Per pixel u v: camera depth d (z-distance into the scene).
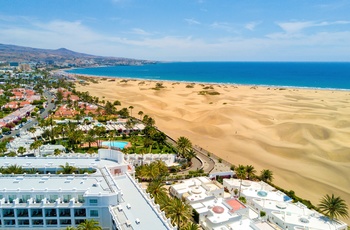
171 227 61.84
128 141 176.12
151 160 144.88
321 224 88.31
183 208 79.69
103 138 181.38
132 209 67.69
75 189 70.75
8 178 77.44
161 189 95.62
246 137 196.38
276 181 130.25
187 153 144.12
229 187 115.75
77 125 197.00
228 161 154.00
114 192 70.19
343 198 115.88
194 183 111.50
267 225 86.56
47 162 93.62
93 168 89.50
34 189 70.94
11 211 69.94
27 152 145.62
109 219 69.50
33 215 69.94
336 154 160.38
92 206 68.62
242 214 90.44
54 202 70.69
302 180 131.62
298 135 193.75
